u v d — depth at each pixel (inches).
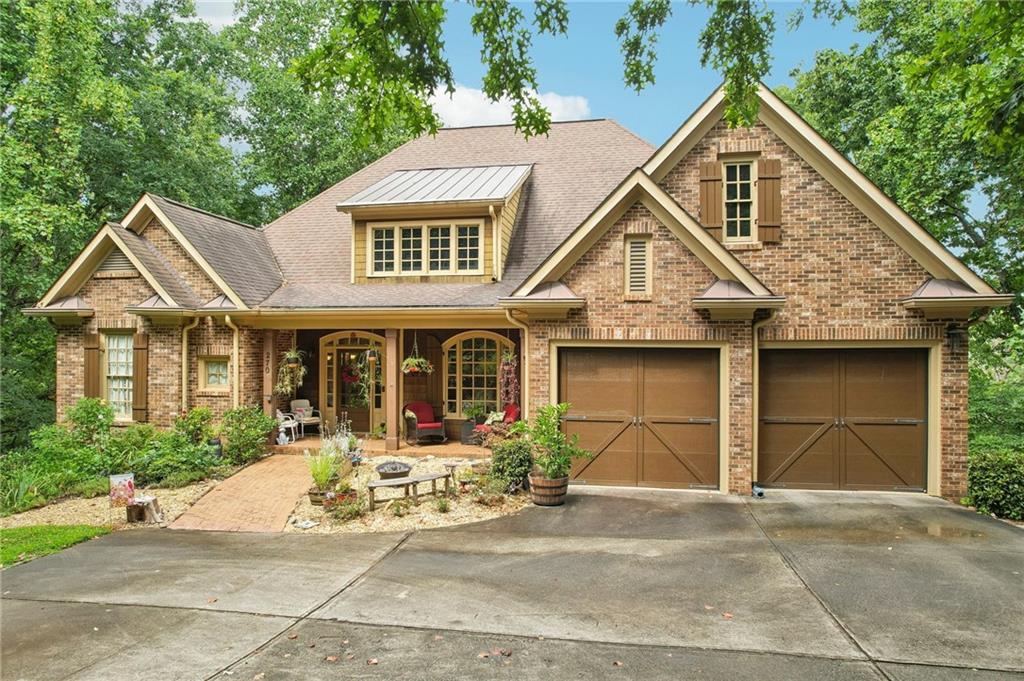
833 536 323.3
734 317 411.8
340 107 975.6
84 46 653.3
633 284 427.8
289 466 486.9
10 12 650.2
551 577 268.4
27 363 744.3
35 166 611.8
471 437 562.6
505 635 213.9
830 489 427.5
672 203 412.8
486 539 324.8
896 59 615.5
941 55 311.1
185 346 524.7
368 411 610.9
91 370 534.6
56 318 540.4
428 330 597.9
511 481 405.1
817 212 422.9
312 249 626.8
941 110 508.4
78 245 701.3
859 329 415.5
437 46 239.5
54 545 318.0
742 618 225.8
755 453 421.1
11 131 626.2
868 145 677.9
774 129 430.3
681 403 430.3
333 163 947.3
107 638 214.5
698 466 427.8
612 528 341.1
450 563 287.9
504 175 603.8
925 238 402.6
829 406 427.8
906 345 414.6
